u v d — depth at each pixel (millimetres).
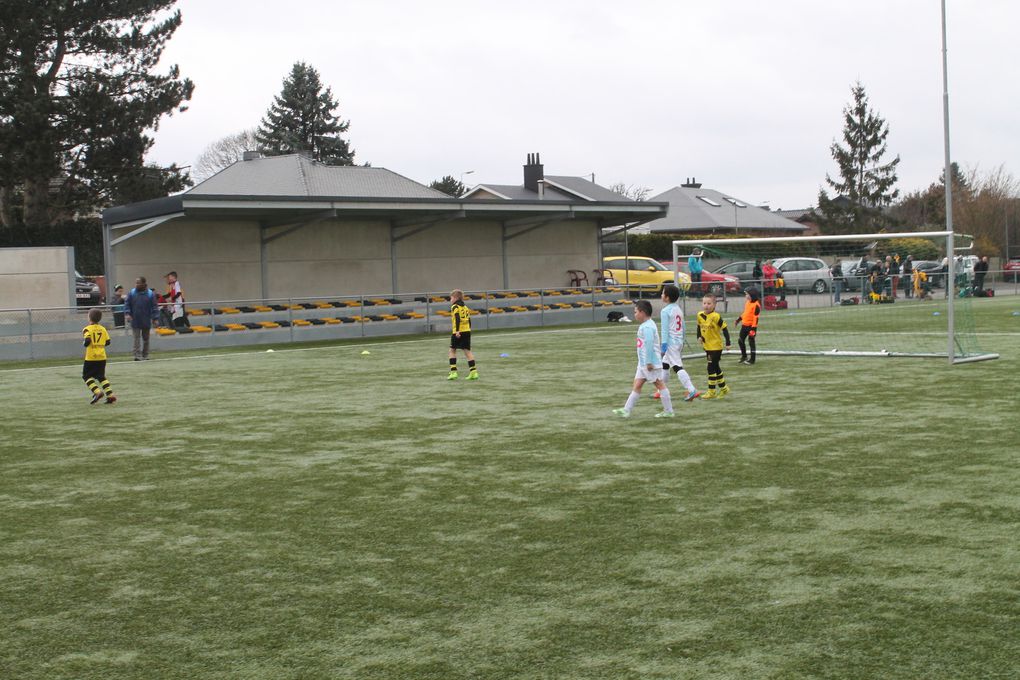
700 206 77500
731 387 15641
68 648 5238
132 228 30172
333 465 10078
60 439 12164
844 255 29578
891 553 6516
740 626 5289
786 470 9227
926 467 9188
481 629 5355
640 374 12594
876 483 8586
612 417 12805
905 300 28516
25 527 7832
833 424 11773
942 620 5285
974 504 7766
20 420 13891
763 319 30328
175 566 6691
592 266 41750
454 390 16203
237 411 14336
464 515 7867
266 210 30031
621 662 4863
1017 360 18406
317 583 6234
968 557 6387
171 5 44312
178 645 5246
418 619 5539
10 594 6156
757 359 20312
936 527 7125
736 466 9477
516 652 5023
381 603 5824
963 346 21781
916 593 5715
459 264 37812
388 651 5086
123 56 43094
